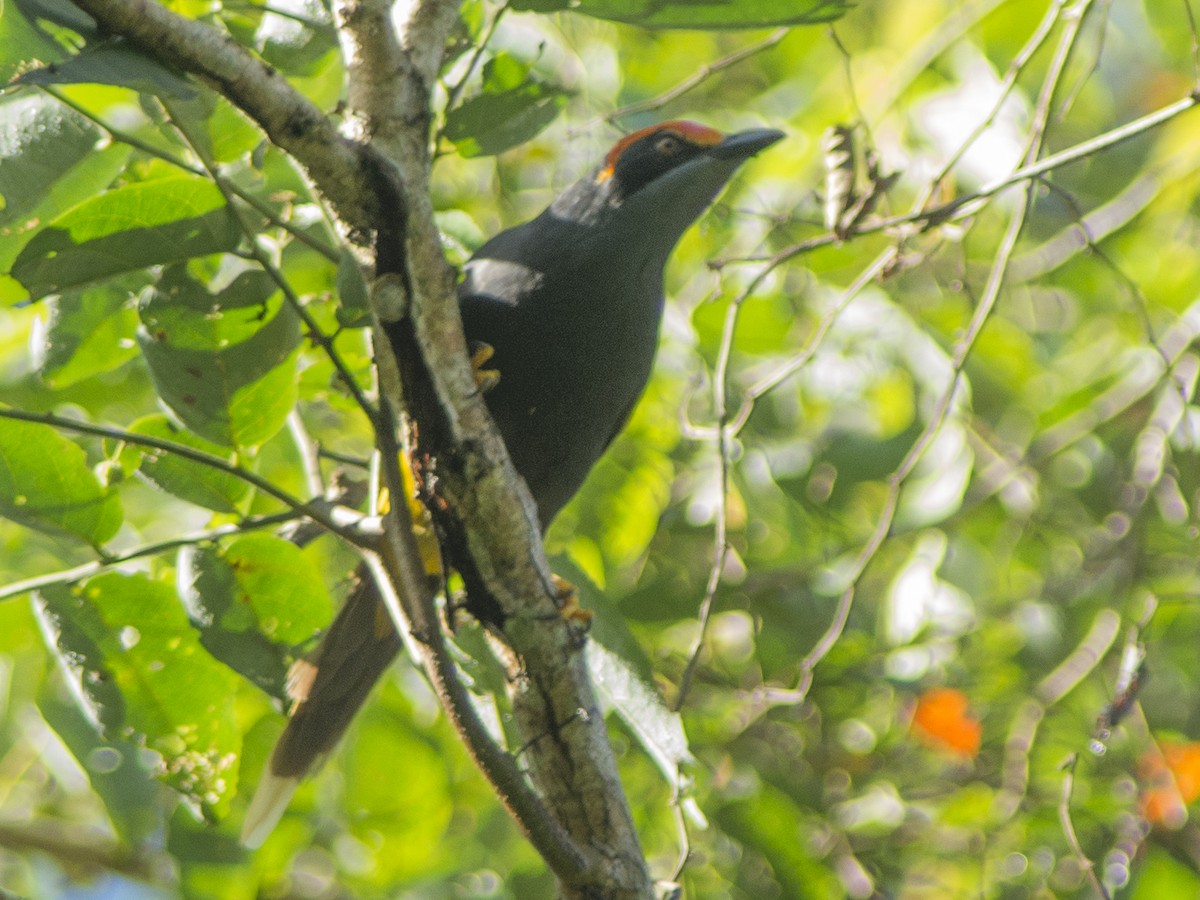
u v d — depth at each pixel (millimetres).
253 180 8047
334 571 11352
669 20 7172
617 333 9266
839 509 12344
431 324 6262
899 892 11570
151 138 8781
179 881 10188
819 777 11844
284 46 7234
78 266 6457
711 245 12406
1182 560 12836
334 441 11656
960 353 9586
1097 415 12617
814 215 12609
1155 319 13711
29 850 12422
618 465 12156
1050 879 10922
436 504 6605
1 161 6961
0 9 5934
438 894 11258
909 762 12016
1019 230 9516
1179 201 13930
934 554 12000
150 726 7605
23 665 10969
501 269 9141
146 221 6391
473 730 6312
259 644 7508
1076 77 14797
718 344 12391
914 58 12609
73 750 9750
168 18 5324
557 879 6625
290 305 7016
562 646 6852
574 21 12961
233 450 7262
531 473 9664
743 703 11609
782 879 10609
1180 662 12852
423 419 6438
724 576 11977
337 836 11789
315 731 9219
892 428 12602
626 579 12219
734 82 14773
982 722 12070
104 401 11078
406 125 6074
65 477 7266
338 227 6066
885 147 13008
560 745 6895
